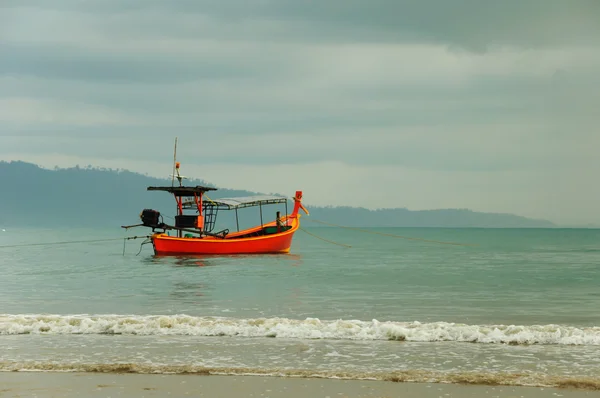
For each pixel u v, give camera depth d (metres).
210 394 12.82
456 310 25.33
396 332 18.38
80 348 17.05
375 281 37.91
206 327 19.38
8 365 15.10
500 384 13.53
